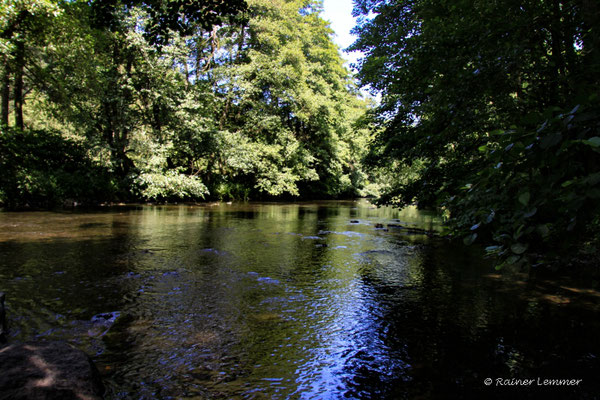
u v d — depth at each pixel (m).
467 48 4.65
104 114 18.50
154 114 19.95
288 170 27.62
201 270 6.25
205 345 3.51
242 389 2.81
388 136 10.91
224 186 24.73
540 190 1.89
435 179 7.92
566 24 4.10
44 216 12.17
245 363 3.21
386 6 11.12
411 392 2.85
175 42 18.55
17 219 11.18
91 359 2.89
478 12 4.59
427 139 6.68
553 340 3.79
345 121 34.66
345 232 11.70
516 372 3.17
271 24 24.22
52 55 16.05
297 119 30.91
